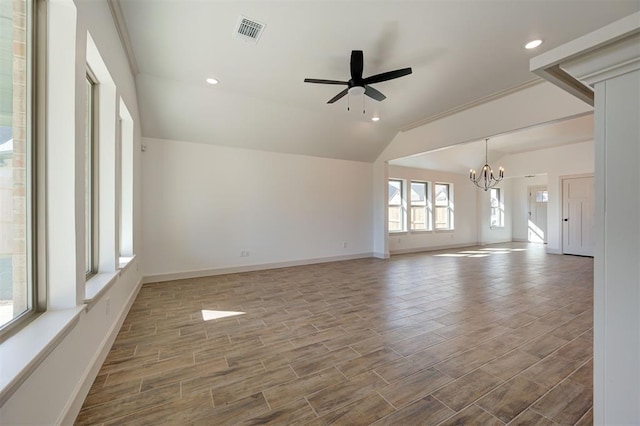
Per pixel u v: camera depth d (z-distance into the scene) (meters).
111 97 2.46
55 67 1.48
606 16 2.52
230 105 4.43
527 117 4.03
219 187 5.14
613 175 0.90
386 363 2.11
